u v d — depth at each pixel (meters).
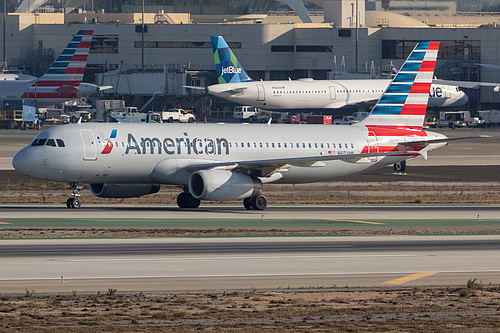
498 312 106.25
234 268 132.38
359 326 96.81
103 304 106.75
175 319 99.50
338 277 127.69
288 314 102.81
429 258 145.25
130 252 145.00
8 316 99.25
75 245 151.62
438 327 96.62
